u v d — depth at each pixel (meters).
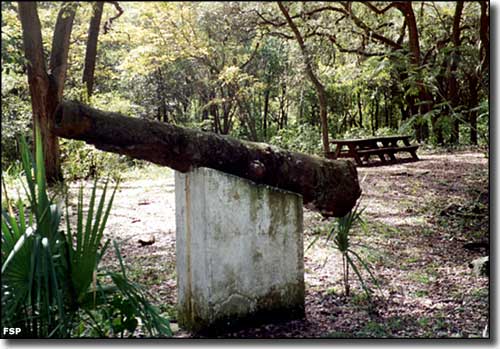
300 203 3.02
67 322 2.32
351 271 4.00
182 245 2.93
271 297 2.95
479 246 4.51
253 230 2.87
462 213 5.46
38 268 2.15
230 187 2.79
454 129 6.74
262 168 2.81
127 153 2.58
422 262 4.19
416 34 5.67
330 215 3.20
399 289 3.62
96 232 2.34
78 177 6.77
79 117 2.43
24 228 2.31
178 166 2.73
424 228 5.08
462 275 3.87
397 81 5.71
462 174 6.89
